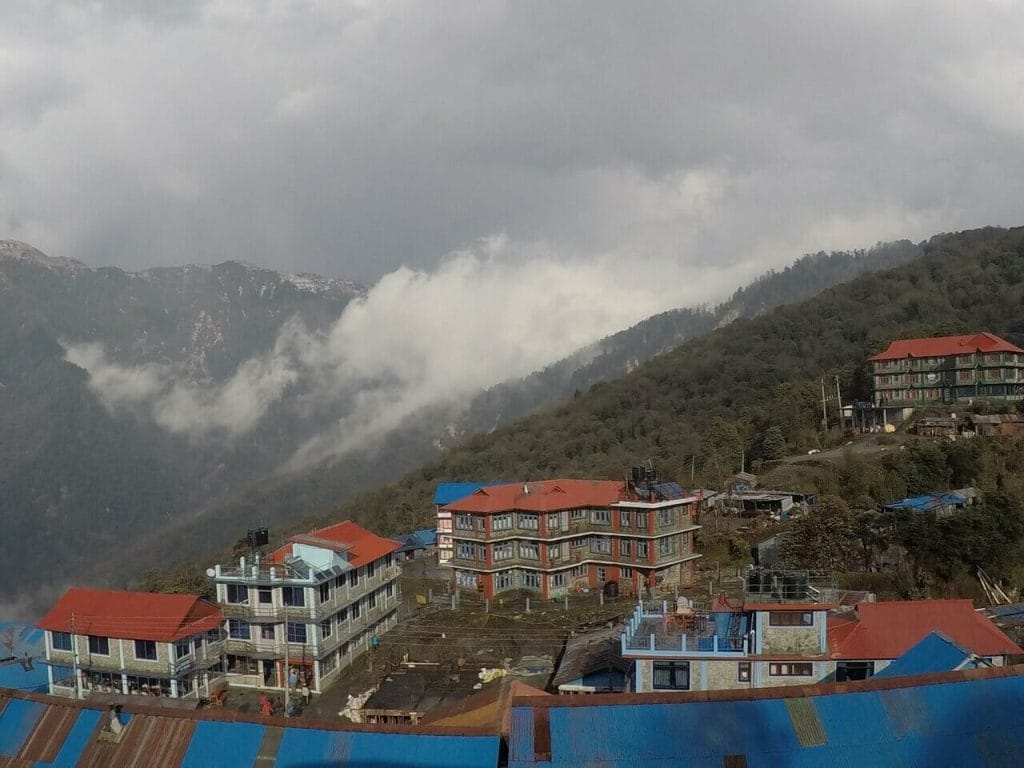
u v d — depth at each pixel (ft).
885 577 204.33
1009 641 134.51
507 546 244.01
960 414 314.96
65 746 112.57
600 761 94.17
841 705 99.04
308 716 167.43
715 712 99.19
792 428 356.18
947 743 94.02
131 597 183.83
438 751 100.27
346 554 197.98
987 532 198.18
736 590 220.23
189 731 109.81
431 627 216.13
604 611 216.95
